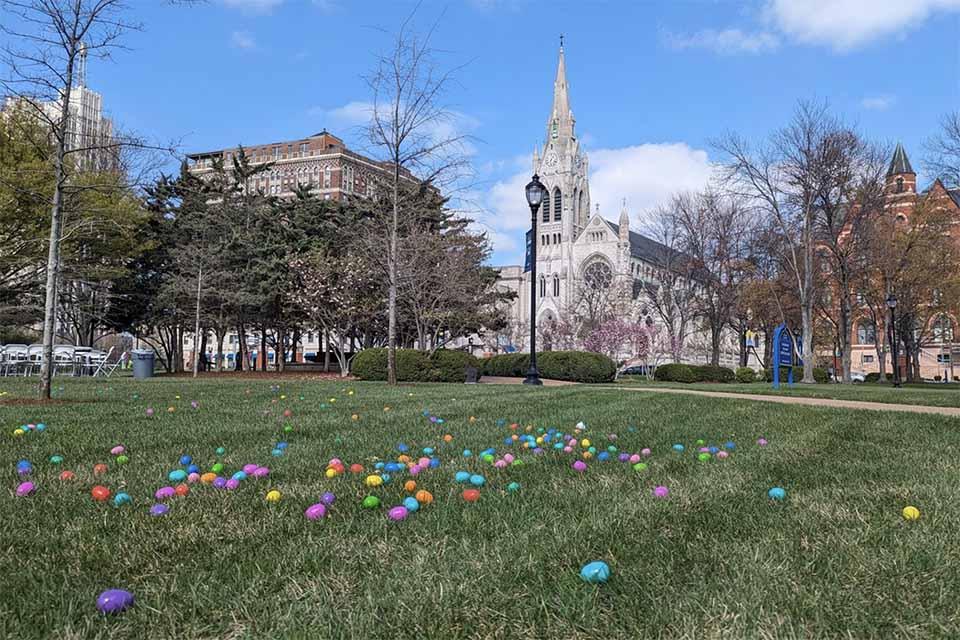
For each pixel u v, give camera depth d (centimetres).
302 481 409
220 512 329
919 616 204
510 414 852
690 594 217
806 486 397
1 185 1797
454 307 3231
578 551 262
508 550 265
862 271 3681
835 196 3312
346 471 441
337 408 923
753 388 1928
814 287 3747
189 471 434
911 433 671
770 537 283
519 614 206
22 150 1847
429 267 2841
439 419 767
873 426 737
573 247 9156
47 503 345
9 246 2100
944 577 237
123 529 298
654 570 241
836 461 486
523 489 387
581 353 2658
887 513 326
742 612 205
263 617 204
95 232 2062
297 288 3125
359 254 2895
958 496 363
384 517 318
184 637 193
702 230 4181
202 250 3023
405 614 205
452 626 198
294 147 8194
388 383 1753
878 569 245
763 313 4266
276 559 256
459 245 3222
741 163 3231
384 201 2720
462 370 2197
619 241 8812
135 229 2486
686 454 522
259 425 689
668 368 3362
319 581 233
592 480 414
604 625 197
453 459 504
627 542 276
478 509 336
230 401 1040
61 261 2222
